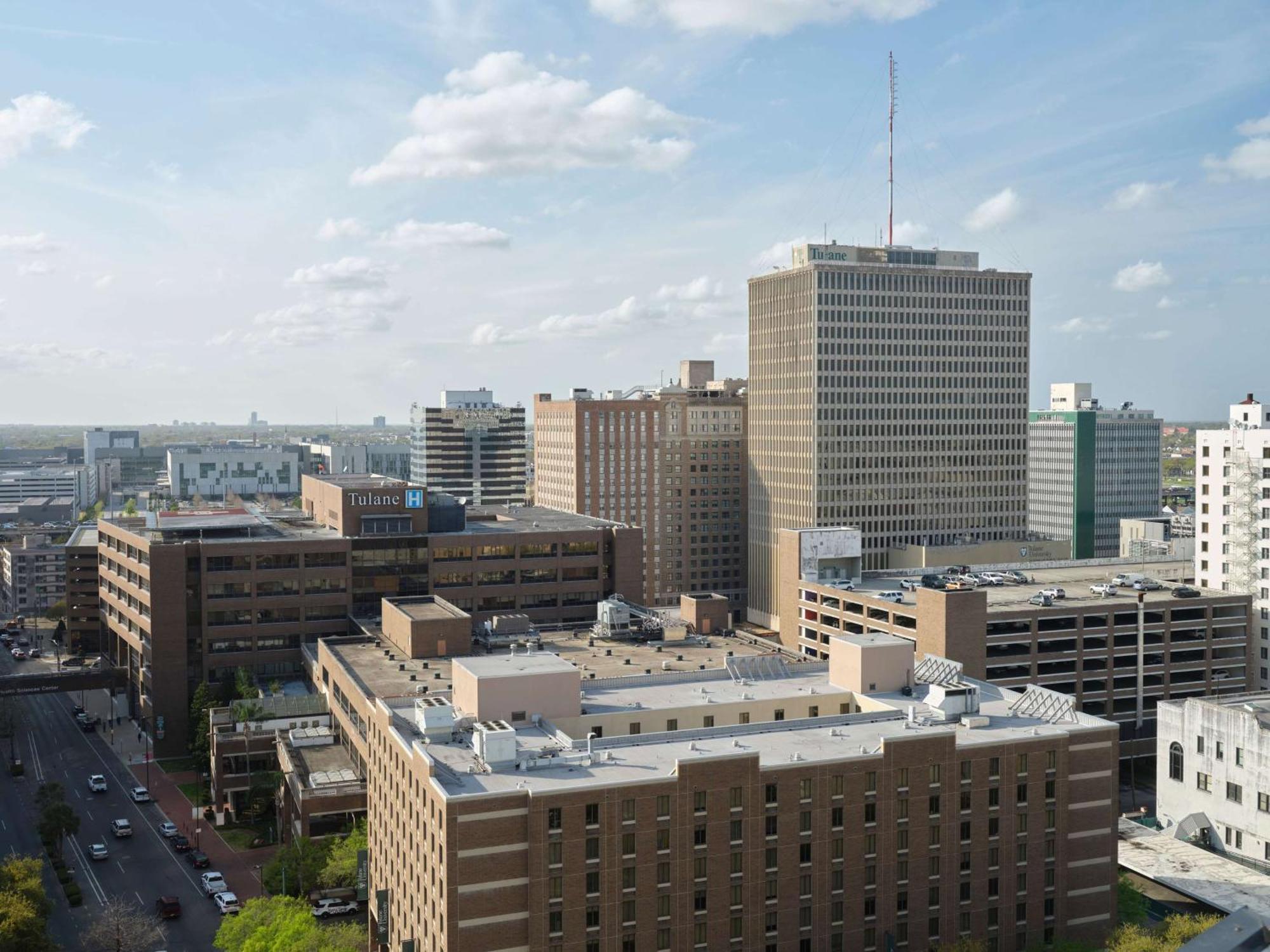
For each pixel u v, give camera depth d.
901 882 111.50
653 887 103.50
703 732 118.31
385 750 127.75
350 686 163.00
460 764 109.69
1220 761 153.75
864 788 109.81
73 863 159.88
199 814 180.62
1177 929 114.06
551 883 100.62
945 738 112.38
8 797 190.75
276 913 124.50
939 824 112.50
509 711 122.88
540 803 99.88
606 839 101.88
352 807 151.38
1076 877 119.06
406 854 116.50
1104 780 119.94
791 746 114.19
